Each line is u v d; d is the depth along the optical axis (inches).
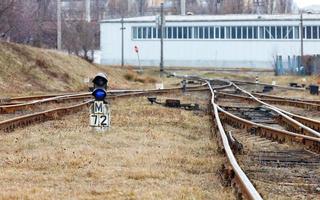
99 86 1116.5
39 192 619.5
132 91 2529.5
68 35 6540.4
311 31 6087.6
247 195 581.9
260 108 1809.8
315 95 2728.8
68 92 2610.7
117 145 968.3
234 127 1330.0
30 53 2898.6
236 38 6279.5
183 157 855.7
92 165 778.2
